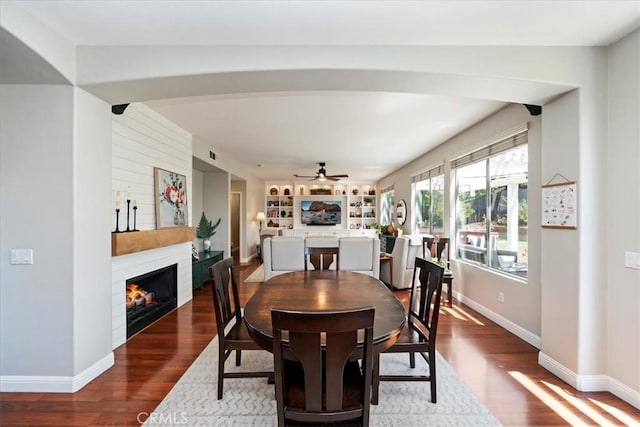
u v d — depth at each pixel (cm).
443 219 522
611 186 229
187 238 443
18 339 234
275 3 182
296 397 151
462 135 453
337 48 231
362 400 137
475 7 185
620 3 181
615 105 226
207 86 254
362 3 182
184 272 460
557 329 253
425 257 533
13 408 212
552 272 259
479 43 228
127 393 230
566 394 228
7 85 233
